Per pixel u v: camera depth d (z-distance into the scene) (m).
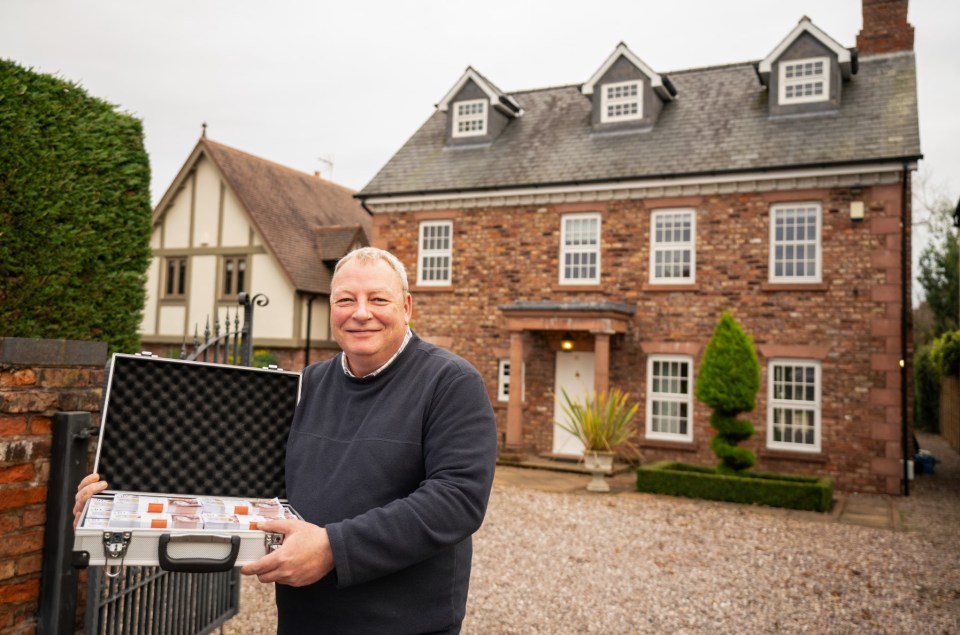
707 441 13.21
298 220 21.56
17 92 4.29
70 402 3.18
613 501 10.23
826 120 13.33
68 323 4.69
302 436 2.19
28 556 2.98
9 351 2.89
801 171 12.65
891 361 11.97
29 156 4.36
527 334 15.06
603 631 5.00
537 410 14.89
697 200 13.56
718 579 6.33
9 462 2.91
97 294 4.88
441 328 15.66
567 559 6.93
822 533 8.37
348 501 1.95
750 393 10.80
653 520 8.92
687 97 15.53
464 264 15.53
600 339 13.26
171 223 21.02
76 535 1.64
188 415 2.21
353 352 2.07
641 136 14.92
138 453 2.15
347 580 1.71
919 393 24.22
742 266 13.17
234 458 2.26
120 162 5.09
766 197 13.06
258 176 21.70
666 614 5.38
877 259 12.19
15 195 4.29
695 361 13.46
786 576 6.46
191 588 4.11
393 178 16.58
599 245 14.35
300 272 19.72
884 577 6.48
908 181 12.67
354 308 2.04
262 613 4.94
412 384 2.06
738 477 10.44
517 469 13.53
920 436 23.12
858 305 12.27
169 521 1.76
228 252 20.16
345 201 25.28
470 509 1.86
